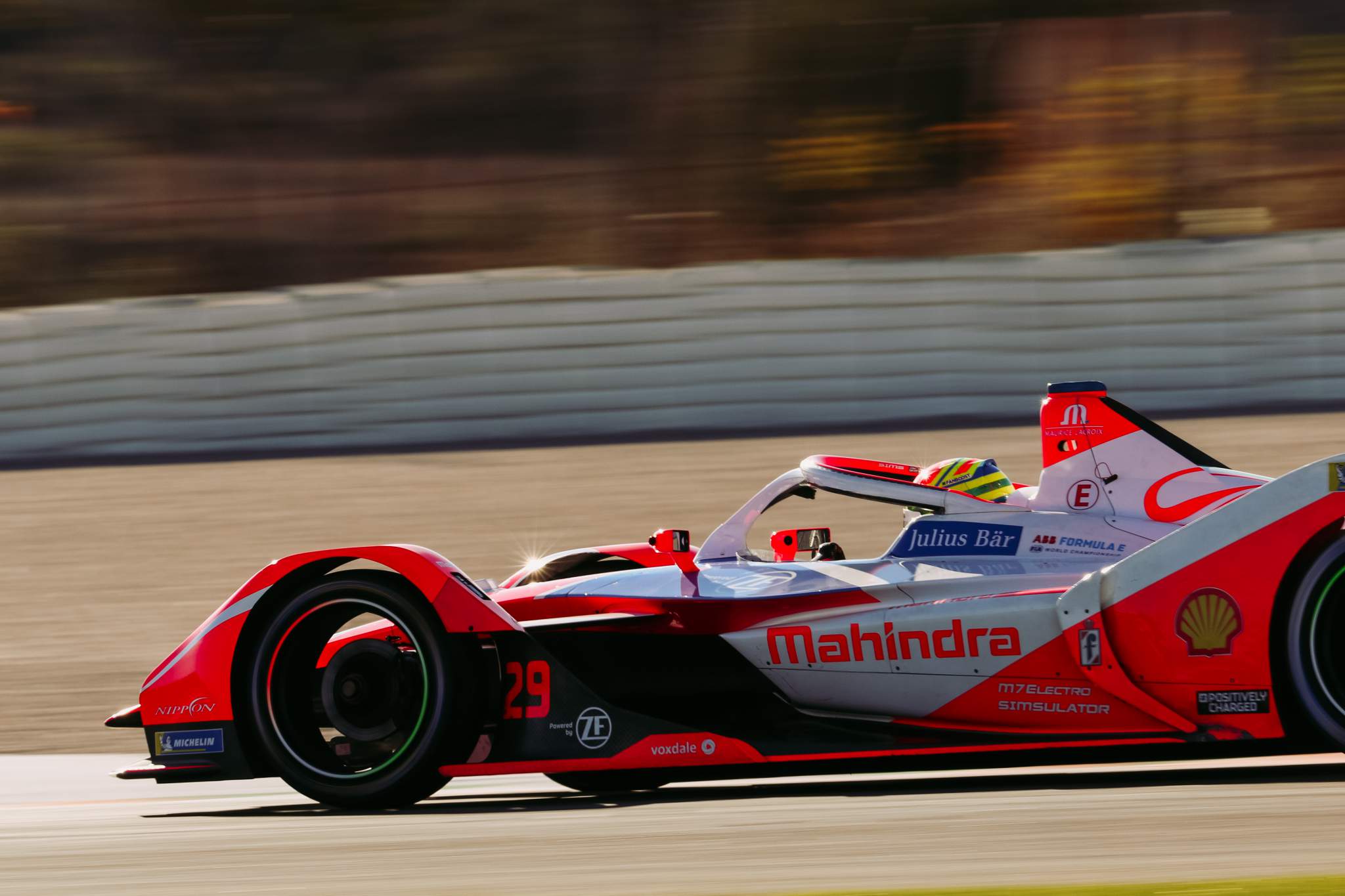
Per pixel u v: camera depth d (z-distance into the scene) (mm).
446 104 74125
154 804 16750
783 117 67562
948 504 15797
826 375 44031
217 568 31531
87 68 77500
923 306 43812
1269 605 13406
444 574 14492
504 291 45188
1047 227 59062
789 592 15211
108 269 65625
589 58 73500
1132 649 13789
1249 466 35062
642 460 40031
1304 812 11953
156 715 14898
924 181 63469
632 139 70375
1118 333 43219
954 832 11914
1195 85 60469
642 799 15570
